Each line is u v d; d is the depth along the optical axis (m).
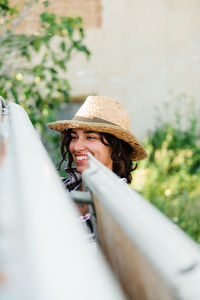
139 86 5.66
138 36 5.57
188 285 0.28
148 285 0.39
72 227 0.29
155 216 0.40
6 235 0.26
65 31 2.96
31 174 0.38
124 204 0.44
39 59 4.60
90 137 1.51
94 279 0.24
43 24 2.96
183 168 4.98
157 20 5.58
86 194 0.69
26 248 0.25
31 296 0.21
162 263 0.30
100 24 5.43
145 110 5.71
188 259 0.30
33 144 0.51
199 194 4.38
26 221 0.28
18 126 0.64
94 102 1.57
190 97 5.76
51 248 0.26
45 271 0.23
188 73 5.73
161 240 0.33
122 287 0.55
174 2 5.58
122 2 5.45
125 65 5.57
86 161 1.52
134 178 4.63
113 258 0.60
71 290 0.22
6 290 0.21
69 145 1.61
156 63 5.66
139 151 1.63
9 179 0.36
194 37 5.68
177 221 3.74
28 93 2.86
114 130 1.49
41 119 2.90
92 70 5.46
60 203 0.33
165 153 5.13
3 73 2.97
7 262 0.24
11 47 2.98
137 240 0.35
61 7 5.17
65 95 3.07
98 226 0.72
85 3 5.31
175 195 4.52
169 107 5.75
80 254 0.26
